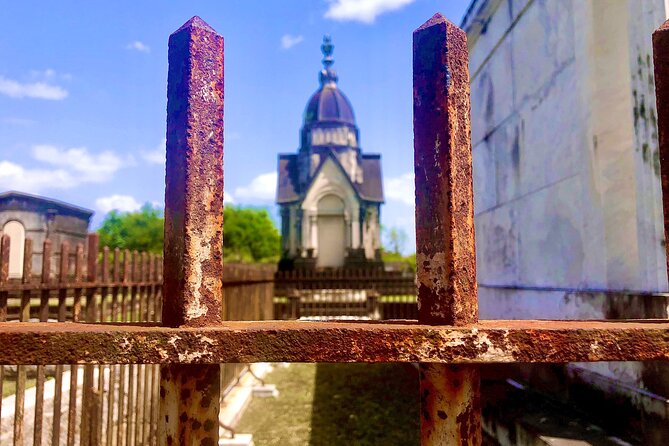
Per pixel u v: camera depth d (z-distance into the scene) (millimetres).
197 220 1053
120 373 3432
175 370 1035
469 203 1097
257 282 9789
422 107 1116
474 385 1041
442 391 1025
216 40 1122
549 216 3322
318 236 28250
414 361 978
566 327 1003
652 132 2352
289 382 7387
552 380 3104
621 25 2701
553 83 3262
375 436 4820
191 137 1063
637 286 2455
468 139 1113
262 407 6086
